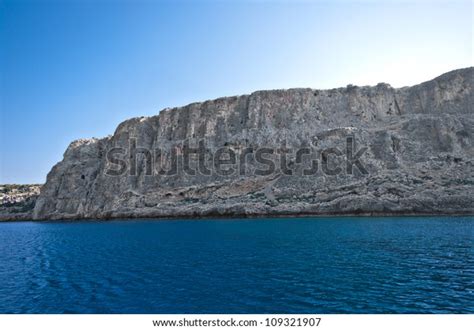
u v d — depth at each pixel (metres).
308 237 46.28
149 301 21.03
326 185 81.88
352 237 44.91
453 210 69.88
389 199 73.44
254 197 85.44
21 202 159.12
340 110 108.38
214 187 90.88
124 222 87.81
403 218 67.31
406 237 43.56
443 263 28.66
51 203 119.38
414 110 104.88
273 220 73.12
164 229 64.62
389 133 89.38
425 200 71.44
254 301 20.36
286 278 25.08
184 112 116.38
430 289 21.70
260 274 26.50
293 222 67.25
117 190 103.94
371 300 19.98
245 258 33.19
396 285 22.67
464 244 37.47
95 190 109.56
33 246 50.03
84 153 125.88
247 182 89.44
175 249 40.25
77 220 106.88
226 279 25.33
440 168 78.62
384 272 26.09
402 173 79.00
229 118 110.88
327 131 92.56
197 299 21.08
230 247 40.09
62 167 124.06
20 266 34.00
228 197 87.94
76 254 40.31
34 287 25.34
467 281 23.23
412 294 20.86
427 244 38.03
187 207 87.38
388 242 40.19
